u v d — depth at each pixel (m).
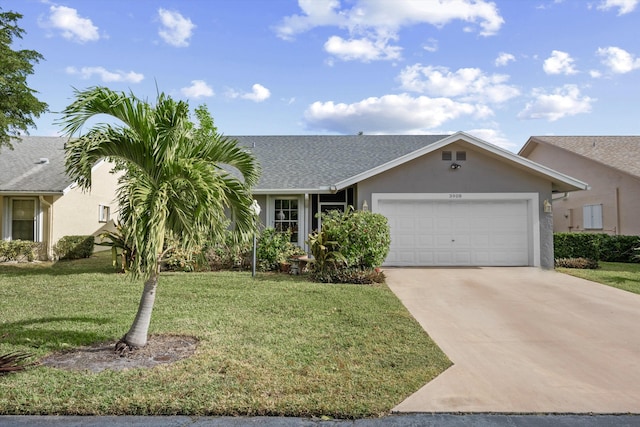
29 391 4.17
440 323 7.18
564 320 7.42
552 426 3.73
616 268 14.07
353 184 14.30
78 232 17.59
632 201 17.72
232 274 12.20
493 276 11.91
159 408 3.88
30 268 13.62
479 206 13.95
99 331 6.27
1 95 12.16
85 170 5.14
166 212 5.04
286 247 13.59
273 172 16.34
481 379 4.76
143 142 5.28
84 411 3.84
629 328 6.94
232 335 6.09
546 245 13.72
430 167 13.84
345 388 4.34
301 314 7.37
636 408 4.07
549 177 13.55
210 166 5.38
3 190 15.16
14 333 6.10
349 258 11.06
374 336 6.14
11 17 12.15
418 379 4.64
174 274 12.15
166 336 6.06
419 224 13.96
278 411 3.87
